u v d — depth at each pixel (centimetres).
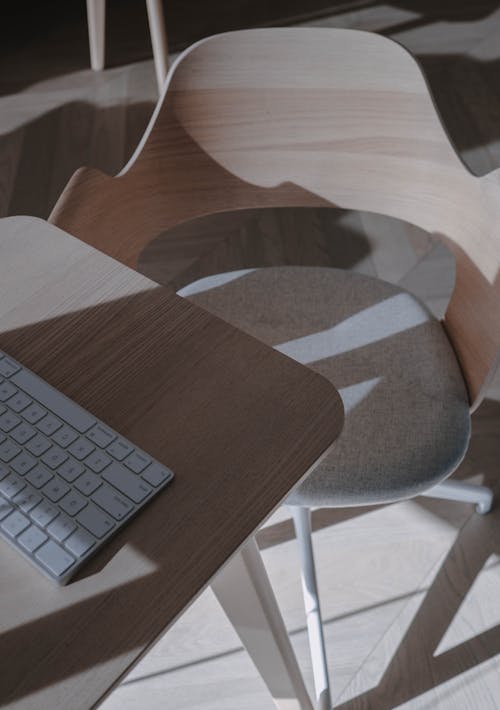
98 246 116
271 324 127
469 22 300
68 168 239
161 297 88
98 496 70
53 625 64
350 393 117
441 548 150
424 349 123
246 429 75
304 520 142
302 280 134
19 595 66
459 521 154
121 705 133
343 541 152
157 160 126
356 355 122
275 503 70
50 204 227
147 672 136
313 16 309
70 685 61
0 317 87
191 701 133
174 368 81
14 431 76
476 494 151
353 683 134
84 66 283
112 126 256
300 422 76
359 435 111
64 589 66
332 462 108
